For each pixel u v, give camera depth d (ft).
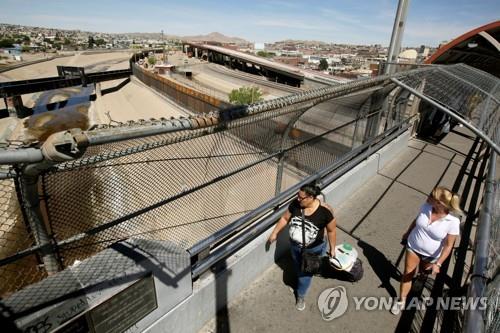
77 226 6.52
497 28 76.02
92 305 5.91
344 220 15.53
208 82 210.38
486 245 8.27
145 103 146.30
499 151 13.84
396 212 16.44
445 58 95.14
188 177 8.78
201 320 9.19
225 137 9.61
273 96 163.53
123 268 6.51
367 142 18.57
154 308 7.28
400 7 18.95
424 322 9.99
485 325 6.16
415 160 23.84
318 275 11.85
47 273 6.43
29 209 5.42
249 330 9.47
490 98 18.42
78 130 4.51
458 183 20.42
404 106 24.44
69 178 6.21
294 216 9.55
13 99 142.00
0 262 5.46
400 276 12.00
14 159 4.12
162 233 9.61
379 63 20.81
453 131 32.07
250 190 13.35
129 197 7.54
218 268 9.61
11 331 4.96
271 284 11.23
